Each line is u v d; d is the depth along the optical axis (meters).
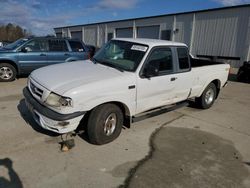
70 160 3.68
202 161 3.94
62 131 3.70
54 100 3.67
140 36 25.75
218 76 6.75
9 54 8.67
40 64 9.20
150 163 3.76
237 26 17.19
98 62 5.02
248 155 4.27
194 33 20.27
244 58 16.94
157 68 4.74
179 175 3.50
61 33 42.94
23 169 3.37
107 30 30.42
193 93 6.04
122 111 4.52
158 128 5.17
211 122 5.80
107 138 4.21
